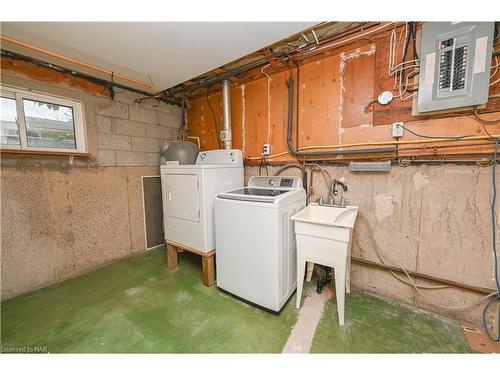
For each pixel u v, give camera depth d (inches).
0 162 72.4
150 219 117.6
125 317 64.2
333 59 77.0
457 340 53.9
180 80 96.3
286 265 67.1
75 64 80.5
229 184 89.0
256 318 63.1
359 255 75.6
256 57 82.8
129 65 82.1
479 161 55.9
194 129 126.6
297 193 73.8
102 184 97.9
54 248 84.3
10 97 75.5
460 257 59.7
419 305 66.9
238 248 69.4
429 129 61.8
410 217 66.0
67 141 89.5
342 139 76.9
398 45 64.7
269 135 95.8
